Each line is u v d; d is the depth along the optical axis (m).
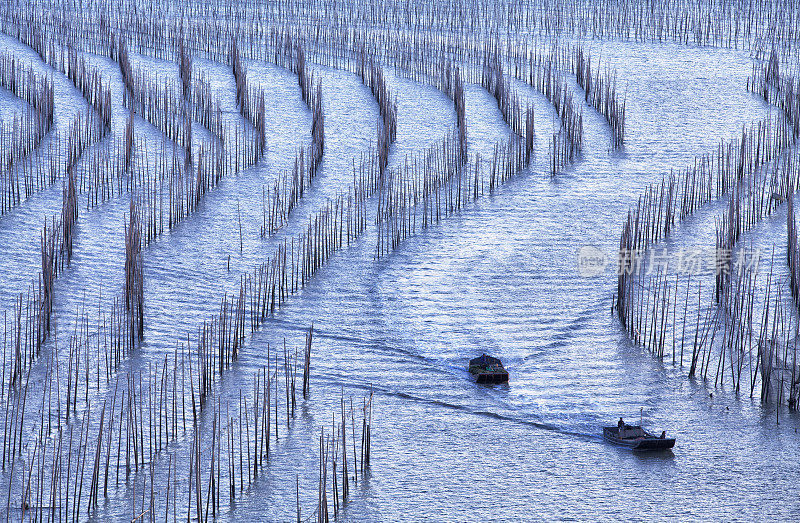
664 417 152.12
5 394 149.62
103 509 125.75
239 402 149.88
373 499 130.38
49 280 172.38
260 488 132.00
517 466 138.88
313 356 168.25
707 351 171.50
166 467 135.38
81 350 163.88
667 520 127.44
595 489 133.88
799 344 167.12
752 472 138.25
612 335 177.75
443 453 141.38
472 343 174.50
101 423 128.38
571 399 156.75
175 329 174.62
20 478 131.12
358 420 149.25
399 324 180.88
